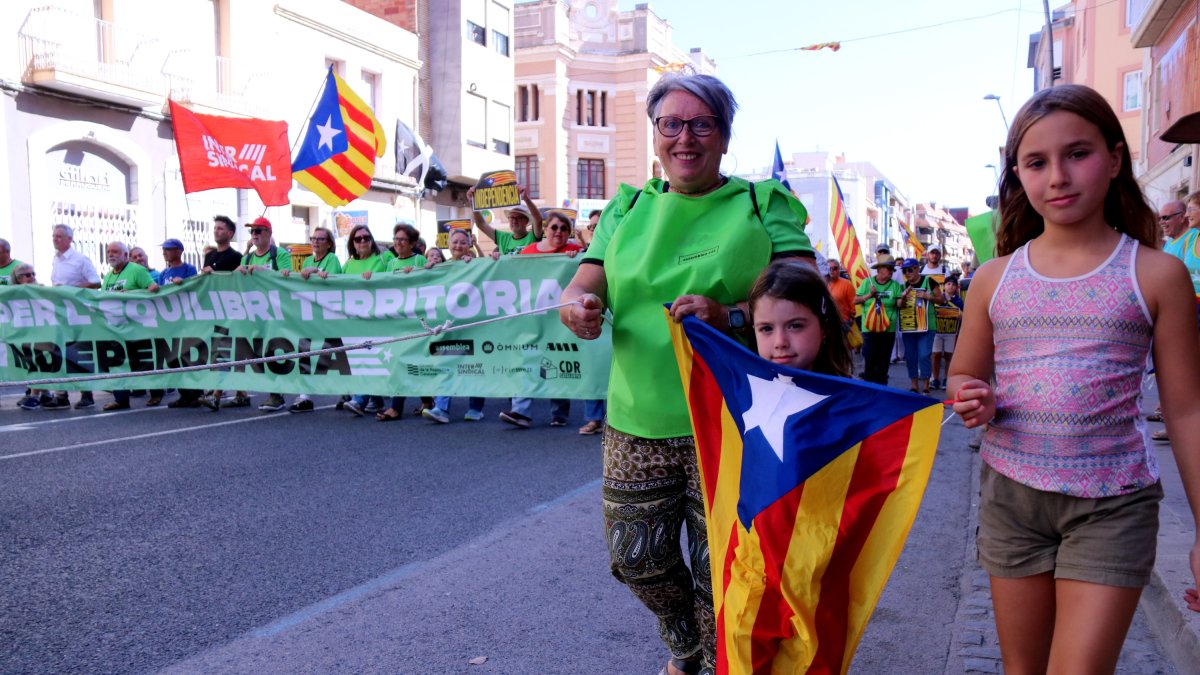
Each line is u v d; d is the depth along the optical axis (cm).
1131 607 191
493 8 3066
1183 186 1622
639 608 379
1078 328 198
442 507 543
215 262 1004
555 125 3981
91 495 567
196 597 389
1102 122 194
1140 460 195
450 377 834
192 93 1903
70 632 350
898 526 203
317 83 2306
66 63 1623
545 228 896
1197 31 1406
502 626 358
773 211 247
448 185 2950
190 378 920
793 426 212
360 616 368
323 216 2322
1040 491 200
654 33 4172
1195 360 192
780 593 211
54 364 966
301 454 702
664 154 244
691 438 245
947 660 329
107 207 1788
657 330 244
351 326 864
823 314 228
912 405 203
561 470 648
